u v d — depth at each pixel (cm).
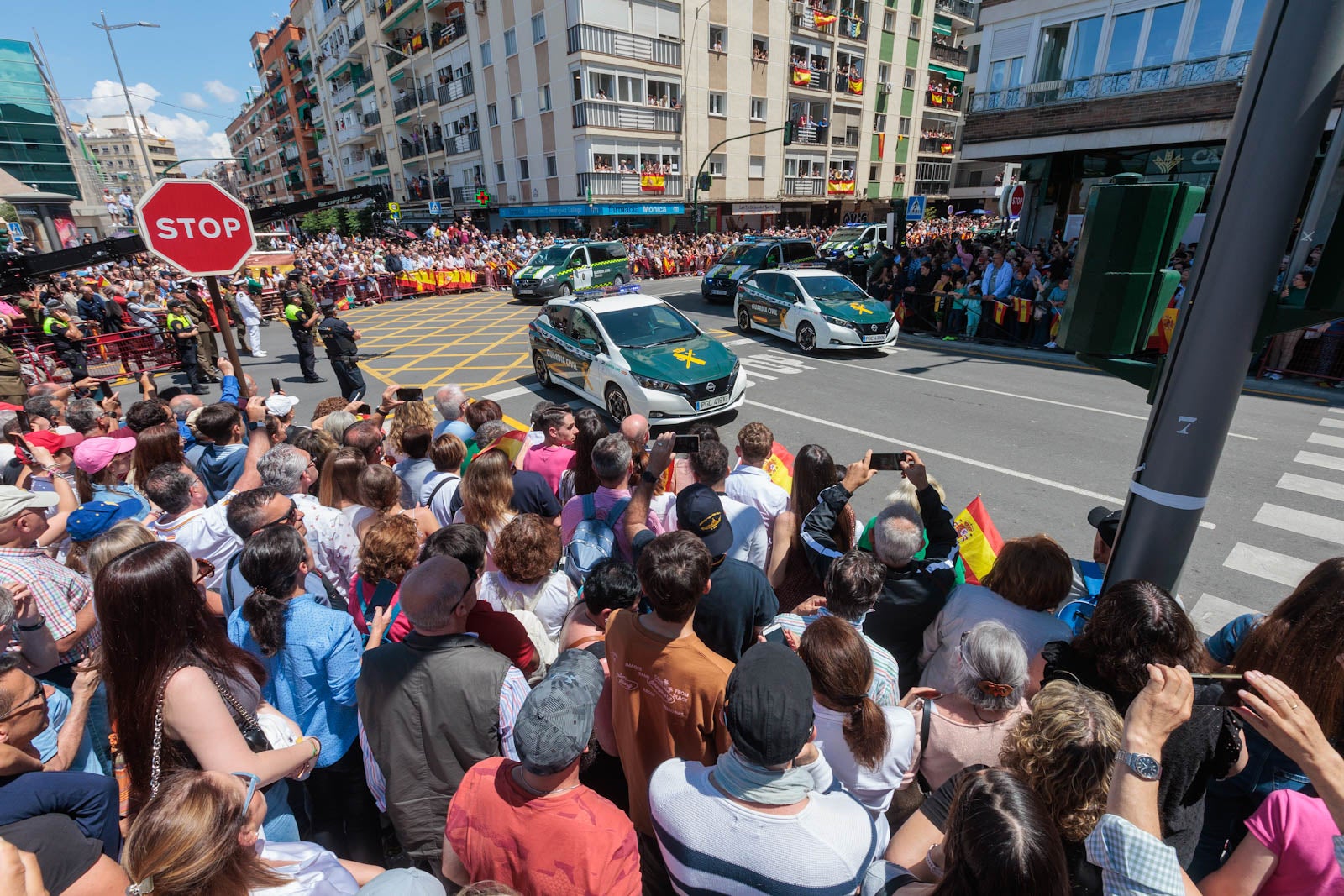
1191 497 216
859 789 191
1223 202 191
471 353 1384
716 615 245
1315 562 496
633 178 3161
